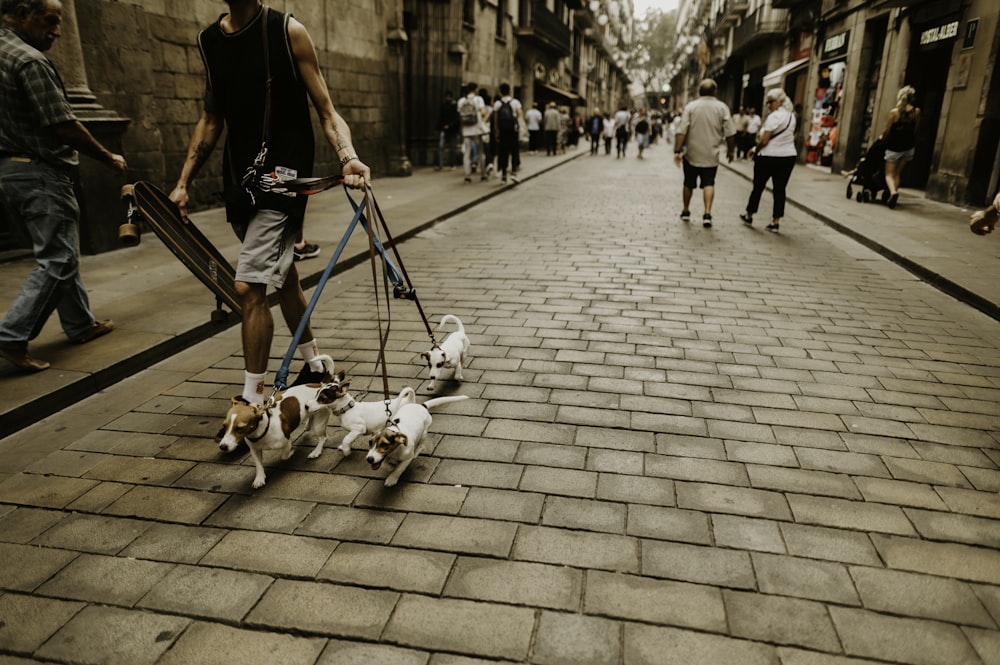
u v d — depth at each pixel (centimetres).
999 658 184
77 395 356
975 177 1012
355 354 422
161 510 255
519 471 281
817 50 1967
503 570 219
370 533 240
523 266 670
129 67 729
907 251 699
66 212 371
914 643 189
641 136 2455
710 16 5091
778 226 890
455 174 1628
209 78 304
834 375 389
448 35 1808
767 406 346
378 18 1462
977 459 292
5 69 337
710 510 253
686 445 304
